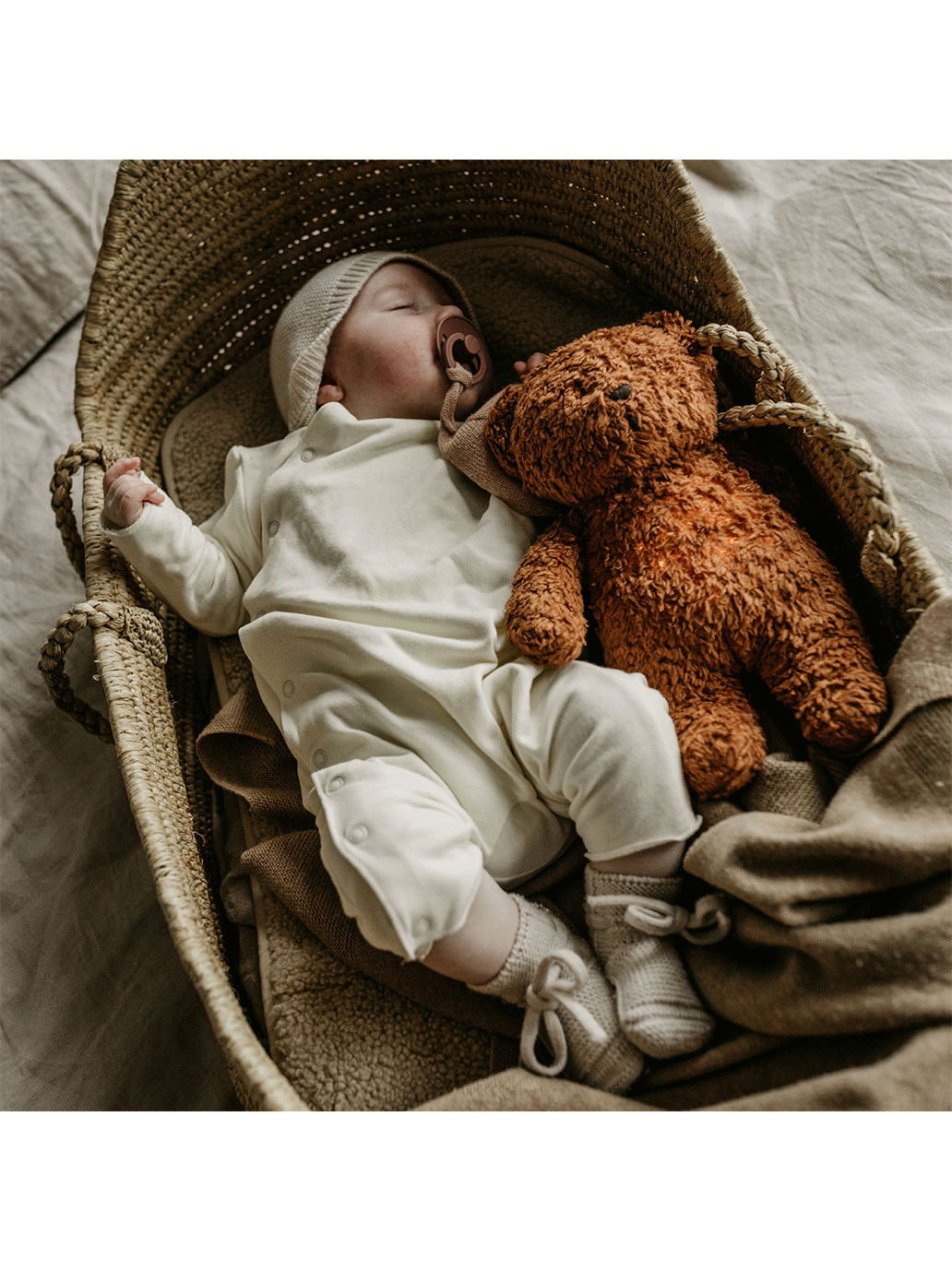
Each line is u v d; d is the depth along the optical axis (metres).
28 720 1.57
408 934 0.96
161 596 1.35
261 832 1.31
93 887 1.47
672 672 1.09
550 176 1.49
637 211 1.39
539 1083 0.98
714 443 1.19
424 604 1.19
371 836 0.99
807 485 1.21
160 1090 1.34
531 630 1.08
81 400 1.42
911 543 1.04
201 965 0.98
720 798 1.04
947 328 1.59
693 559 1.08
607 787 1.03
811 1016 0.88
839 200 1.67
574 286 1.50
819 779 1.02
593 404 1.10
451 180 1.57
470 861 1.00
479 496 1.29
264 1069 0.91
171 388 1.58
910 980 0.85
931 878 0.89
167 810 1.16
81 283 1.76
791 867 0.93
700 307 1.34
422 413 1.36
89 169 1.74
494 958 1.01
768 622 1.06
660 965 1.00
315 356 1.37
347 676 1.17
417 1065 1.10
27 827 1.51
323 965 1.17
